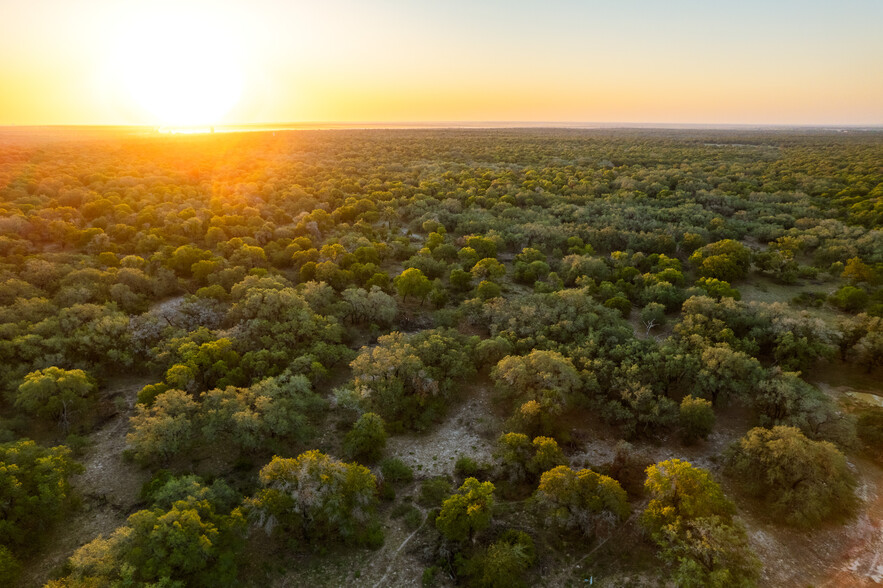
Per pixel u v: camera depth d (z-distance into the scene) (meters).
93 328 60.03
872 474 46.44
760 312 68.31
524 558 36.88
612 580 36.59
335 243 99.19
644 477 45.88
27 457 39.53
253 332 63.22
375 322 73.62
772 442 42.62
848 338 63.94
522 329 65.38
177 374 51.50
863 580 36.78
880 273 85.81
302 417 48.34
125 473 45.06
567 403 52.00
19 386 47.38
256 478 45.09
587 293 78.88
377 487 43.53
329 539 39.62
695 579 33.50
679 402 56.03
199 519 34.22
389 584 36.31
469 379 59.81
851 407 55.22
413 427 53.12
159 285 78.56
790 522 40.88
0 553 33.53
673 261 91.44
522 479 45.72
